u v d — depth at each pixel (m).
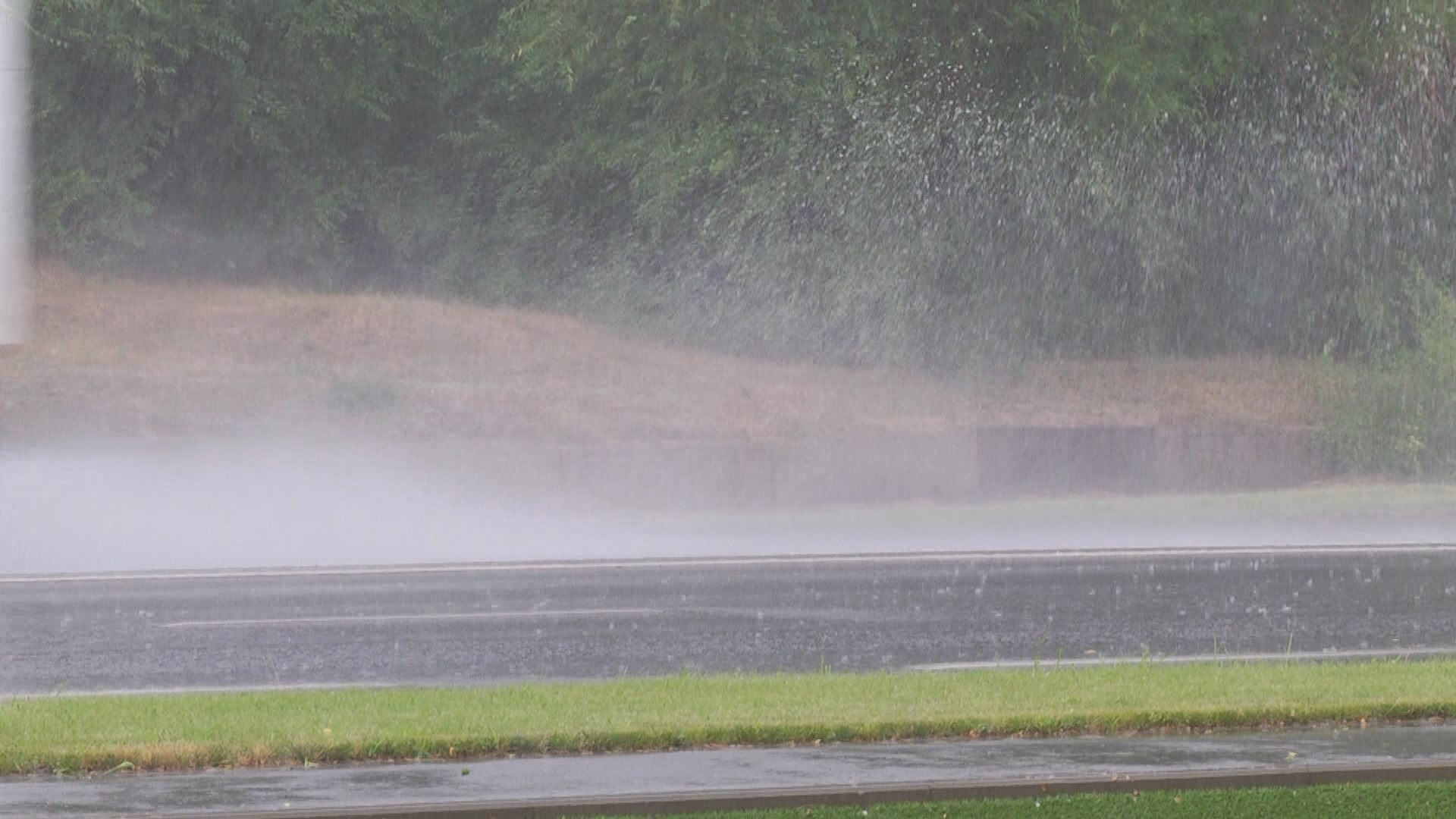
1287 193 51.00
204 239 53.12
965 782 12.21
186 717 14.88
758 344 47.94
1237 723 14.56
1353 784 12.50
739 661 18.94
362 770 12.98
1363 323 49.50
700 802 11.81
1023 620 21.70
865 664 18.69
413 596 23.92
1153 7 49.44
